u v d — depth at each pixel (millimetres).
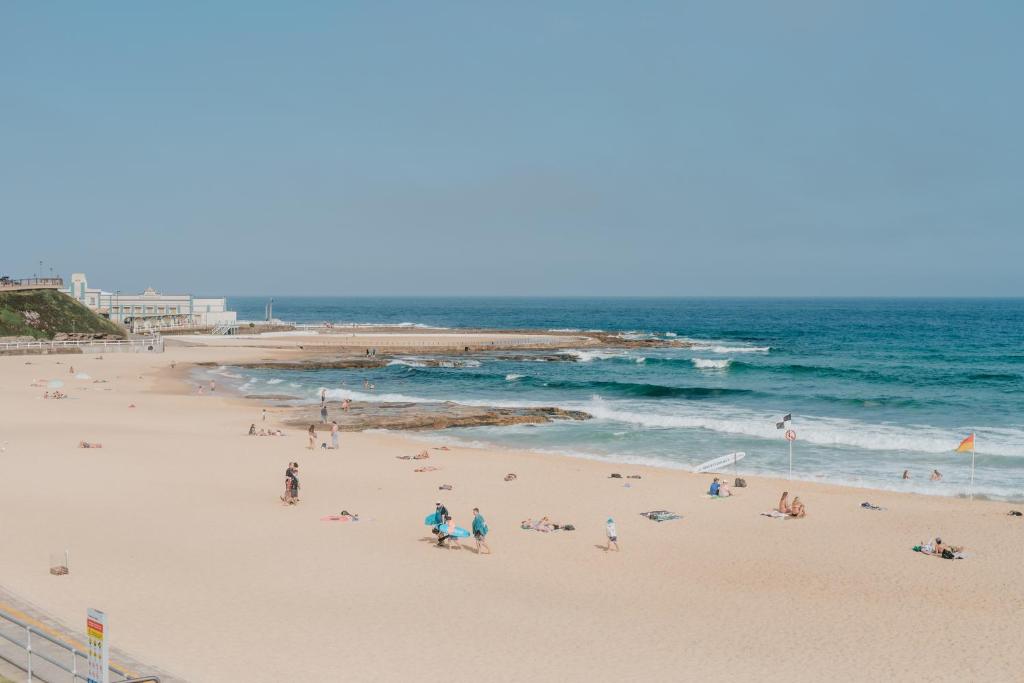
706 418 61219
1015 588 25547
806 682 18750
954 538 31062
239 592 23781
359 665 18953
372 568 26562
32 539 28000
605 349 134000
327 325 194625
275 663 18859
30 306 117188
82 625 20281
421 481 39750
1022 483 41156
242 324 182750
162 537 29062
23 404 61906
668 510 34938
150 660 18594
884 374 92688
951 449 49281
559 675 18781
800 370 98562
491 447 50688
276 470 41281
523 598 24188
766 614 23219
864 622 22656
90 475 38375
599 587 25406
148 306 168625
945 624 22531
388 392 77875
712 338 175750
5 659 17469
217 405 65812
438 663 19250
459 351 125812
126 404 64250
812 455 48125
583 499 36656
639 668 19312
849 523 33125
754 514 34375
